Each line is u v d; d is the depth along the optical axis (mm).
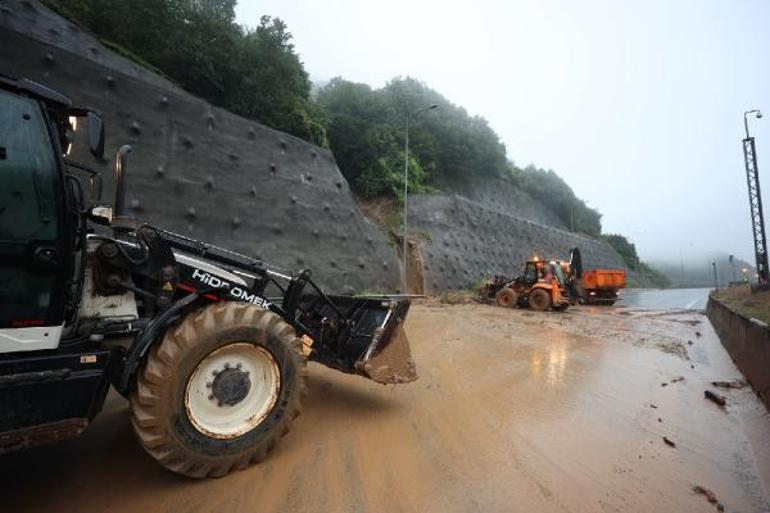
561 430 3672
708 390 5062
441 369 5805
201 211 11781
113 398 4180
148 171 10891
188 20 15711
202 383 2697
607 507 2459
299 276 3945
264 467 2834
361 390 4664
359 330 4125
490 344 7938
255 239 13023
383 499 2471
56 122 2846
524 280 16922
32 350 2273
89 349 2525
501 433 3553
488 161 40688
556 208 54688
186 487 2562
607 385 5242
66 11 12508
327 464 2898
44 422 2201
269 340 2934
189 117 12258
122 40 13891
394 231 22406
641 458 3162
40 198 2318
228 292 3090
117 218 2871
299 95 20984
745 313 8484
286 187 14656
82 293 2793
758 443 3535
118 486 2566
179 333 2568
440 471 2842
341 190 17125
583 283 20609
